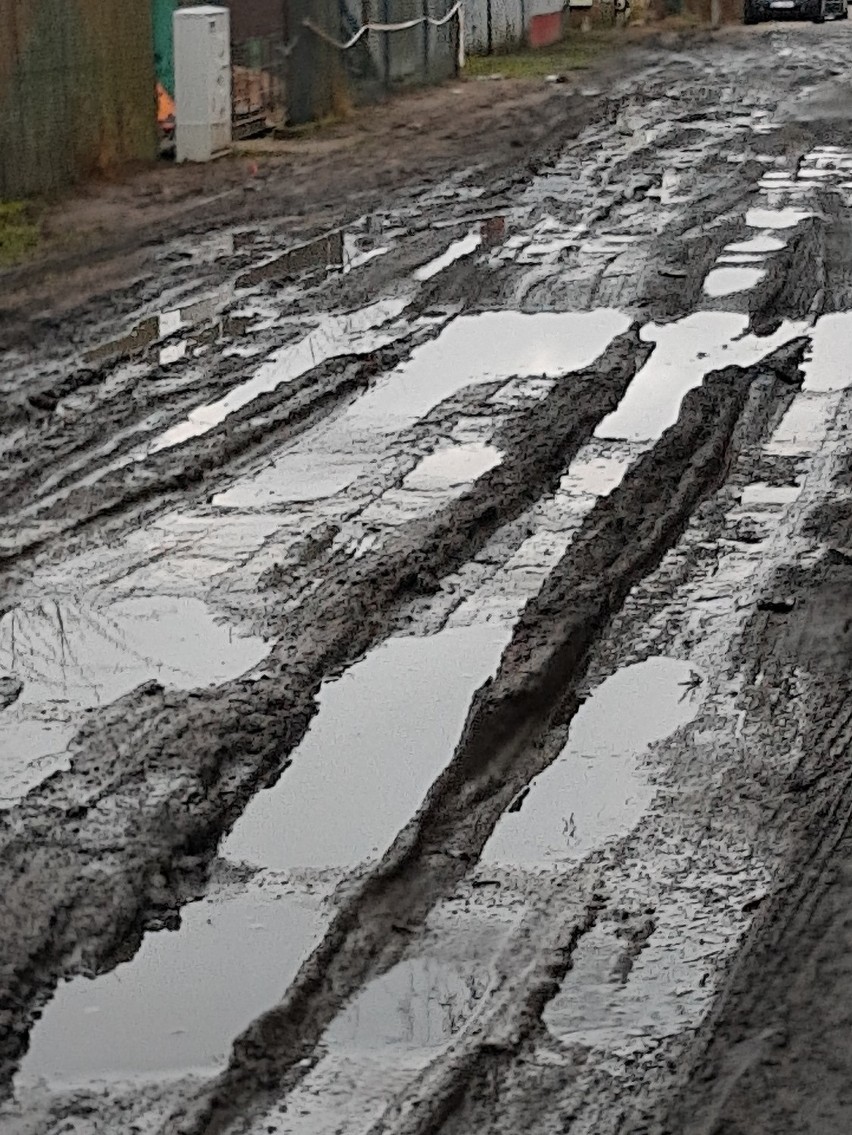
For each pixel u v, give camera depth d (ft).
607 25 169.27
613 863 19.99
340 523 30.35
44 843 19.66
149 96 76.07
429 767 22.02
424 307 47.47
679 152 78.64
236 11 83.92
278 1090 15.98
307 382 39.63
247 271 52.21
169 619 26.23
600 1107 15.70
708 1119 15.48
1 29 65.21
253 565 28.37
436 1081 16.01
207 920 18.65
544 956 18.11
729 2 187.83
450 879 19.67
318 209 63.57
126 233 58.54
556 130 87.15
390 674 24.54
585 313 46.68
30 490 32.01
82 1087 15.85
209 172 73.82
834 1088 15.93
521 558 28.99
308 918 18.71
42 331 44.11
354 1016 17.13
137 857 19.49
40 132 67.62
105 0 71.97
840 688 24.48
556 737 23.22
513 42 140.46
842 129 86.58
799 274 51.67
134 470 33.14
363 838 20.33
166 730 22.43
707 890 19.42
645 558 29.25
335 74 95.04
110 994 17.29
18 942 17.83
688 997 17.40
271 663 24.63
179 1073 16.08
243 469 33.53
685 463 34.12
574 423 36.32
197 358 41.88
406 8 107.14
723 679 24.82
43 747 22.03
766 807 21.21
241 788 21.36
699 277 51.16
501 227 59.67
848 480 33.32
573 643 25.75
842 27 176.96
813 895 19.26
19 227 59.41
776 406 38.37
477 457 34.12
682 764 22.34
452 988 17.57
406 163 75.66
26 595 27.17
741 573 28.76
